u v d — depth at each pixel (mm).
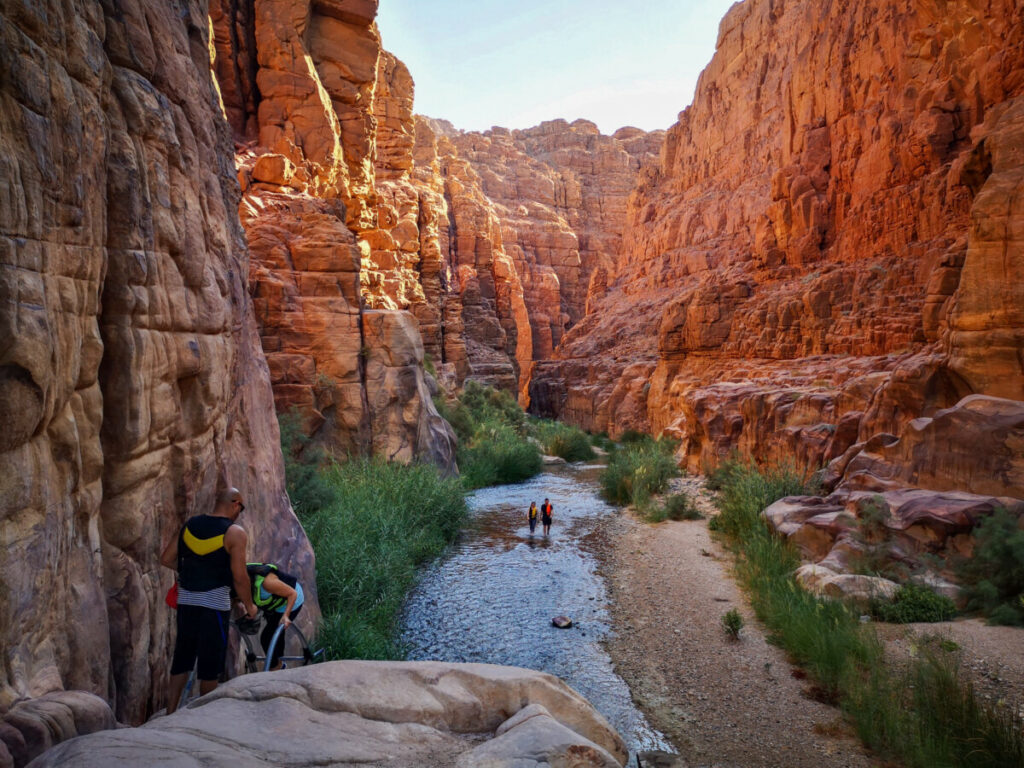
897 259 29828
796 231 38875
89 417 3928
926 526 10781
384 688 3244
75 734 2900
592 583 13078
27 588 3090
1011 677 7359
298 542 8711
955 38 29391
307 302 19516
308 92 25688
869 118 34906
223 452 6492
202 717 2791
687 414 28438
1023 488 10742
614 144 113125
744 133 61656
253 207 20828
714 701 8078
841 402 19625
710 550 15281
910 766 6359
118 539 4293
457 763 2701
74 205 3615
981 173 14133
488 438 30609
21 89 3105
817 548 12352
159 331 4824
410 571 12938
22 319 3020
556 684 3498
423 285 43625
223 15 24188
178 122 5590
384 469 18031
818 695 8070
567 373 63000
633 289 71500
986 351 12656
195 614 3662
